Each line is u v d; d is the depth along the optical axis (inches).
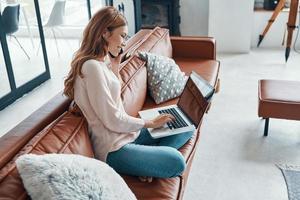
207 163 90.0
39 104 134.9
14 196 38.8
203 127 108.3
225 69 159.5
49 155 43.0
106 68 60.7
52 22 189.2
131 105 77.9
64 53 195.6
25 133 53.7
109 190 43.2
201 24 205.8
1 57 136.1
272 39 187.3
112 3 208.1
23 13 159.9
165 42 117.1
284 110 93.7
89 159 47.2
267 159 91.3
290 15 153.9
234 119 113.2
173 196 57.0
